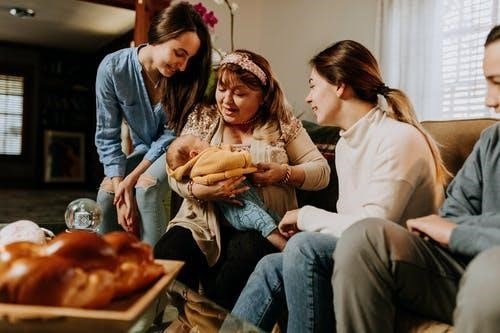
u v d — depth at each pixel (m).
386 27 2.91
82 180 7.37
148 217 1.72
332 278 0.92
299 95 3.69
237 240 1.33
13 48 6.96
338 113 1.23
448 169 1.46
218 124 1.49
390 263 0.87
